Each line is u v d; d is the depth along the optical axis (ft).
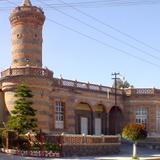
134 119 211.00
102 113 204.85
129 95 213.05
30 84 153.99
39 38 174.70
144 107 210.79
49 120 168.35
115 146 158.92
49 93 163.43
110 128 210.38
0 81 162.20
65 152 133.08
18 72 156.15
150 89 211.41
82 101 191.01
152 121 209.26
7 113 157.17
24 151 128.88
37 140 134.00
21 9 171.83
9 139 132.16
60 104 179.11
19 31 172.55
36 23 173.47
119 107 212.02
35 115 143.95
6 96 158.10
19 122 130.62
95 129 199.11
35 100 153.79
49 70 160.86
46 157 127.44
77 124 189.98
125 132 134.10
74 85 187.32
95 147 147.74
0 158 116.37
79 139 140.15
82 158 128.77
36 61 172.45
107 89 206.69
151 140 195.93
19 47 172.04
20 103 132.46
